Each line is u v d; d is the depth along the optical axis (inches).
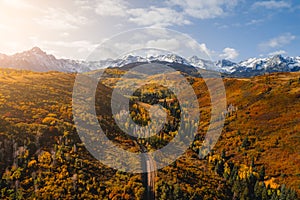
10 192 2126.0
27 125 2920.8
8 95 3622.0
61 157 2465.6
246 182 2731.3
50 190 2158.0
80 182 2206.0
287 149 3513.8
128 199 2028.8
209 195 2459.4
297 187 2746.1
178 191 2234.3
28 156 2496.3
